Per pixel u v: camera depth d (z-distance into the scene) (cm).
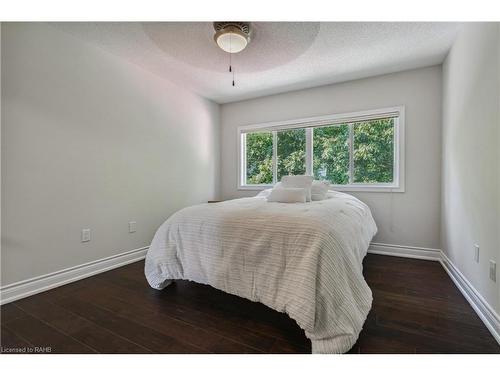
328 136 328
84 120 221
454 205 214
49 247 197
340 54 241
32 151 187
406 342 127
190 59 235
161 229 191
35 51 188
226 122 401
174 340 132
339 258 127
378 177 300
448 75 236
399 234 285
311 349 123
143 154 278
